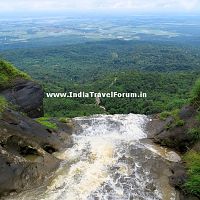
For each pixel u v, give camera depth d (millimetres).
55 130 18719
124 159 15734
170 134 17703
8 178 13117
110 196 12961
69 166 15312
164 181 13859
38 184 13773
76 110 48812
